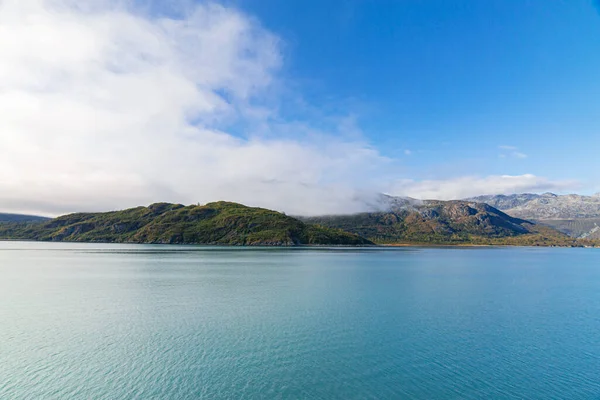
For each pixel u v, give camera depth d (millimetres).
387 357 45406
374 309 71062
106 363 42750
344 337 52969
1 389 36781
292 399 35000
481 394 36375
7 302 74875
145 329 55531
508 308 74688
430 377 40000
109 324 58094
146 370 41062
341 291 92250
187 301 76750
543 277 137000
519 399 35469
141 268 145625
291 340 51250
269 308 70688
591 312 72125
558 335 55656
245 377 39469
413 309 71688
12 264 162375
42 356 44719
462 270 158000
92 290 90250
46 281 106312
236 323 59344
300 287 97750
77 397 35344
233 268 148125
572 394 36594
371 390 36875
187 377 39375
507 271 158375
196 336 52438
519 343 51594
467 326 59906
